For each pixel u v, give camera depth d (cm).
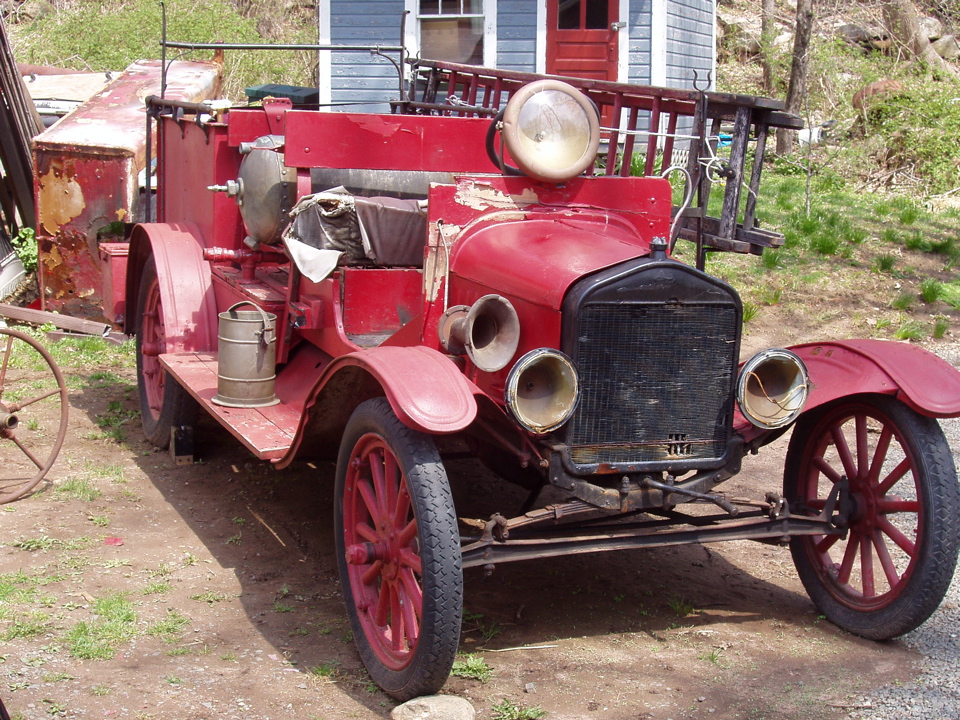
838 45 1554
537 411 330
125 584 404
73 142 758
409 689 320
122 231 776
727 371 357
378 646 343
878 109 1452
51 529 451
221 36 1784
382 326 426
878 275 925
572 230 387
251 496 511
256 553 443
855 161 1391
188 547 446
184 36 1733
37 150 759
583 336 335
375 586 360
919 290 893
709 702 326
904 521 479
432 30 1368
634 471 349
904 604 357
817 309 841
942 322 812
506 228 393
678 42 1426
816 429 406
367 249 414
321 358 463
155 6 1745
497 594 412
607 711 320
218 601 396
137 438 593
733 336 355
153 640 360
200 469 545
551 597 411
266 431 412
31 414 612
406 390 313
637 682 339
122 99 845
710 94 439
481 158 459
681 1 1418
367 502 354
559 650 363
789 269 925
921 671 348
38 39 1728
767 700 328
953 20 1923
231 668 343
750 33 1984
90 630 360
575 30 1356
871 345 379
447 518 311
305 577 421
